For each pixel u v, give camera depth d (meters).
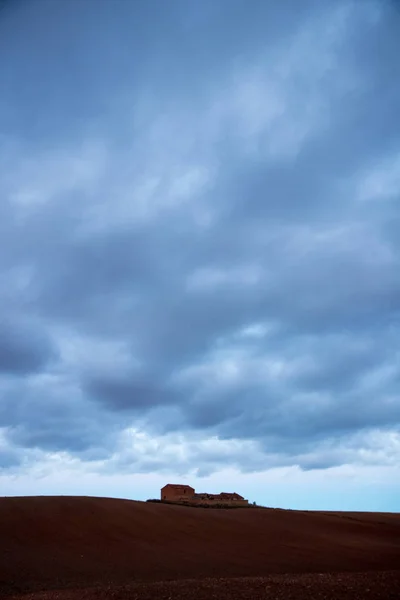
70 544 44.50
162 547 45.56
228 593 20.42
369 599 18.09
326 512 79.31
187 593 20.69
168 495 104.25
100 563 38.12
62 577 33.03
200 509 67.38
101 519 54.34
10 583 30.91
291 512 71.06
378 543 52.28
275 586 21.53
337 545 49.88
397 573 23.55
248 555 43.44
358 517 73.75
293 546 48.53
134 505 63.66
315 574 27.31
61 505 58.72
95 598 20.94
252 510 70.38
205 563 39.53
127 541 47.03
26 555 39.34
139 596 20.45
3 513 53.22
